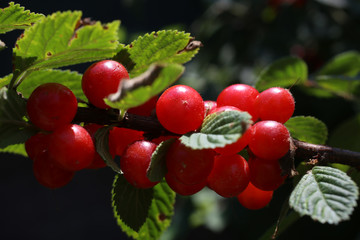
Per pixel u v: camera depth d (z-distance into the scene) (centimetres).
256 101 27
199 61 77
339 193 26
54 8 201
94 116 27
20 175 182
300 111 62
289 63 35
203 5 85
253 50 72
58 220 164
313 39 70
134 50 28
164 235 67
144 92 24
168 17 193
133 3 87
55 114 26
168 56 28
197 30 80
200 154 26
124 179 28
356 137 36
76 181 182
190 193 27
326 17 70
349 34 67
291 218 29
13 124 26
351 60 41
